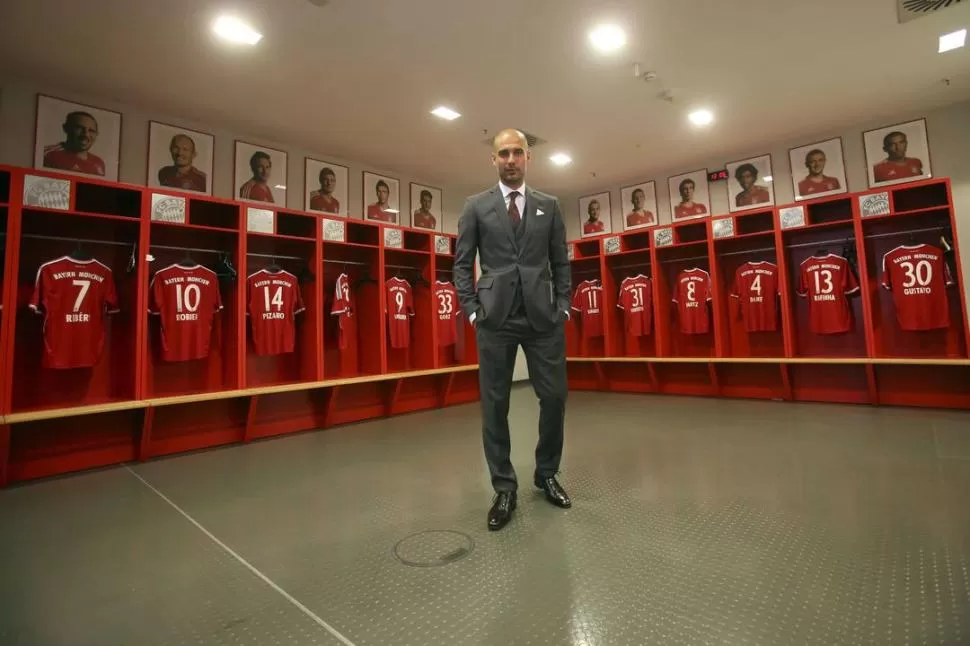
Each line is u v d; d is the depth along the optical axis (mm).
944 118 4648
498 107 4449
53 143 3736
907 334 4645
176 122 4359
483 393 2041
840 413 4203
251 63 3574
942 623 1162
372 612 1320
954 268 4441
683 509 2025
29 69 3529
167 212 3543
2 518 2227
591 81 4027
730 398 5352
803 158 5375
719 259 5695
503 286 1978
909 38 3537
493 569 1538
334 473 2834
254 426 3994
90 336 3297
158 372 3785
